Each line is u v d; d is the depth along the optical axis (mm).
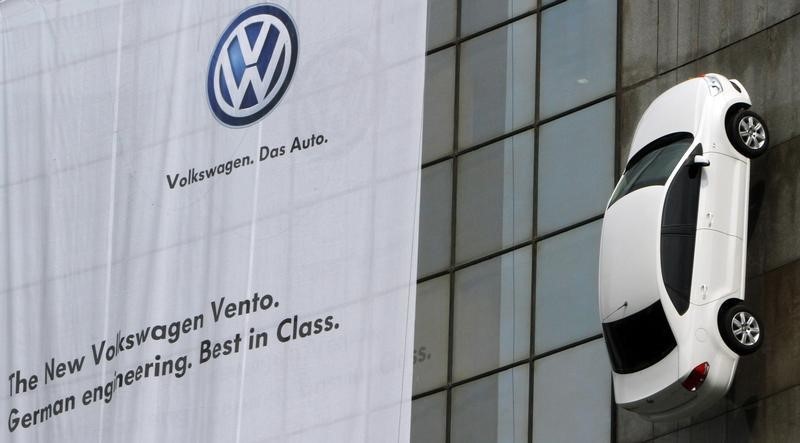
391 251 51625
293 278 53312
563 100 58500
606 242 51125
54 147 59656
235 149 55781
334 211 53094
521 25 60344
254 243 54438
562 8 59438
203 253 55469
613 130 56906
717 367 48625
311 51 55031
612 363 50656
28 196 59812
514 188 58750
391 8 53500
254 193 54969
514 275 57750
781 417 50031
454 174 60344
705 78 51719
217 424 53406
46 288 58469
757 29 53875
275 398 52531
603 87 57625
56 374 57469
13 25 61531
